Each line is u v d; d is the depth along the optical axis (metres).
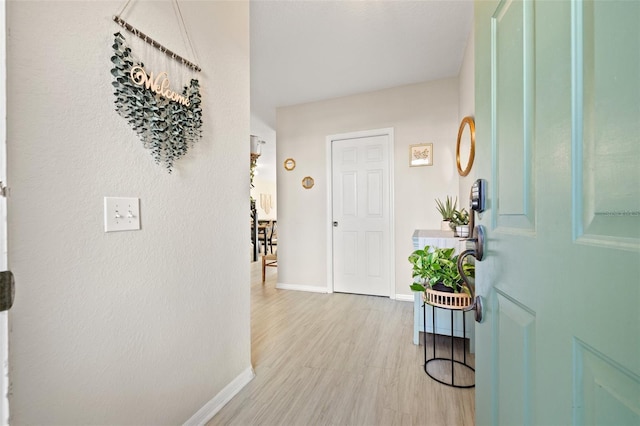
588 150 0.41
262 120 4.46
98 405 0.94
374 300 3.28
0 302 0.57
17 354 0.75
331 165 3.65
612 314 0.36
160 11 1.15
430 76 3.04
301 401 1.51
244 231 1.66
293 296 3.46
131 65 1.00
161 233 1.16
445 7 1.99
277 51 2.53
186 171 1.28
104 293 0.95
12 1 0.73
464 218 2.25
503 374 0.72
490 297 0.81
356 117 3.49
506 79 0.70
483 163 0.87
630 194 0.34
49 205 0.81
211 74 1.42
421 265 1.89
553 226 0.49
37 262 0.79
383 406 1.47
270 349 2.09
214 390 1.43
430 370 1.79
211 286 1.42
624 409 0.34
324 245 3.67
